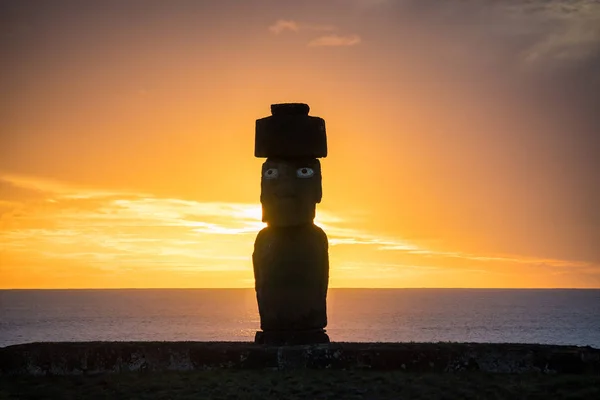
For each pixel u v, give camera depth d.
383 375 19.53
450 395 17.80
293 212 21.70
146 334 101.56
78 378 20.02
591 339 95.12
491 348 20.17
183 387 18.80
